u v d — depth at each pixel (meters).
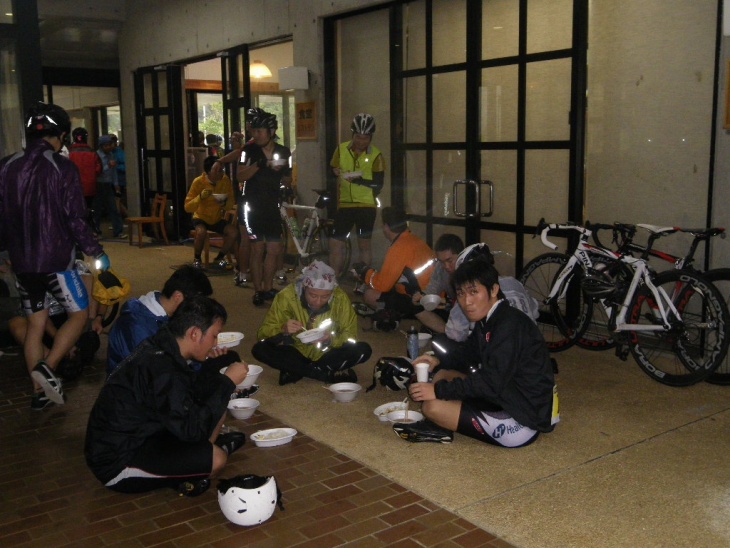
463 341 4.25
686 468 3.51
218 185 8.91
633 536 2.92
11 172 4.36
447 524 3.02
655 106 5.40
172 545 2.90
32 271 4.41
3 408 4.50
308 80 8.10
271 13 8.65
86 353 5.16
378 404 4.45
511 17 5.98
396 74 7.15
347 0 7.45
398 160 7.26
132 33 11.97
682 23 5.17
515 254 6.22
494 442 3.70
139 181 12.38
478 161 6.42
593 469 3.51
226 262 8.98
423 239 7.07
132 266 9.37
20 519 3.13
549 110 5.80
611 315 5.02
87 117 18.23
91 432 3.19
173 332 3.15
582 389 4.64
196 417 3.15
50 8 11.38
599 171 5.85
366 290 6.20
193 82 12.93
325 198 7.75
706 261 4.86
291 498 3.27
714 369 4.45
